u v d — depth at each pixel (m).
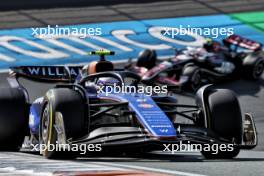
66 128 31.47
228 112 33.41
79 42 87.38
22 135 37.12
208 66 75.56
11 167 26.55
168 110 35.44
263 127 51.44
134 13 96.69
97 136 31.44
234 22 93.62
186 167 27.48
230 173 25.39
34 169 25.70
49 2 99.75
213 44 77.75
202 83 74.69
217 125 33.25
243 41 79.56
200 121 34.09
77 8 98.38
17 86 38.66
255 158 33.38
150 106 32.31
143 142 30.17
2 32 89.81
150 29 91.81
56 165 27.41
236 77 77.75
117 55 83.81
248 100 66.19
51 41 87.50
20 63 80.56
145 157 34.16
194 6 98.94
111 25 92.94
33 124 36.09
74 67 39.75
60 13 96.50
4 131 36.53
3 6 97.88
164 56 83.81
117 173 23.91
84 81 36.25
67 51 84.56
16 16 95.00
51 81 39.56
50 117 31.72
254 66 76.62
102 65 37.34
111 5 99.56
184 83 72.69
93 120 33.91
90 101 35.47
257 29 91.50
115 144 30.69
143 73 73.94
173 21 94.19
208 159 33.00
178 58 76.06
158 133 30.25
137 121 32.00
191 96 70.81
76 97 32.19
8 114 36.47
